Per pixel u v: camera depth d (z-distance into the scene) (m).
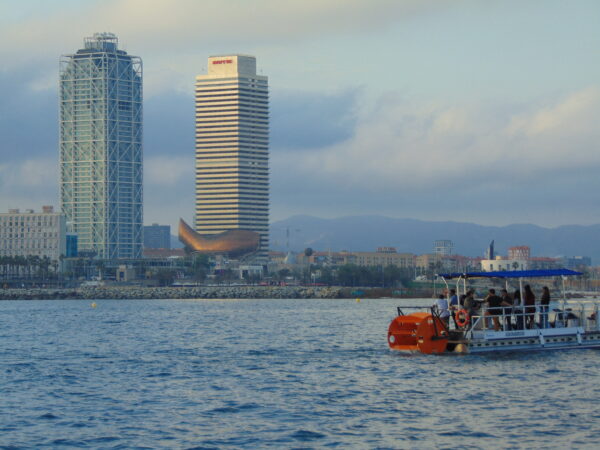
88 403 81.88
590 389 86.12
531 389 86.38
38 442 65.81
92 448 63.97
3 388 91.25
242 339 157.75
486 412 75.62
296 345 142.00
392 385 90.38
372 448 63.38
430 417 73.94
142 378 98.62
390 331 118.12
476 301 110.50
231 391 88.38
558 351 111.06
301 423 72.25
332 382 93.62
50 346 143.25
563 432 67.69
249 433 68.62
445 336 110.56
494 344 108.19
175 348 137.75
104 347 140.75
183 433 68.69
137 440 66.44
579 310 114.62
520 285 110.50
